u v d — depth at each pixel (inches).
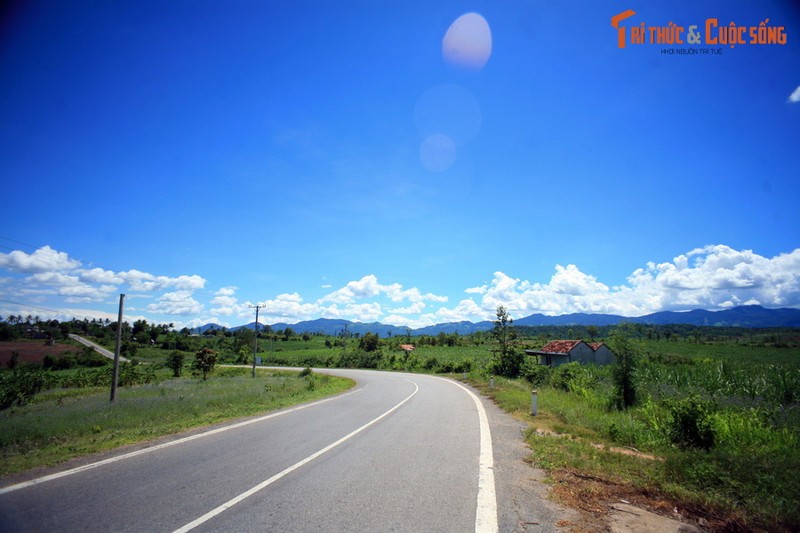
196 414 530.0
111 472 260.1
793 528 194.7
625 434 406.3
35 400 994.1
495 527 184.2
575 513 203.0
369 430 426.3
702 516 206.8
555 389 976.9
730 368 885.2
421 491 230.7
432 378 1609.3
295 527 179.9
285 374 2023.9
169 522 183.2
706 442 383.6
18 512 193.5
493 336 1562.5
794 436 412.5
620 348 687.7
